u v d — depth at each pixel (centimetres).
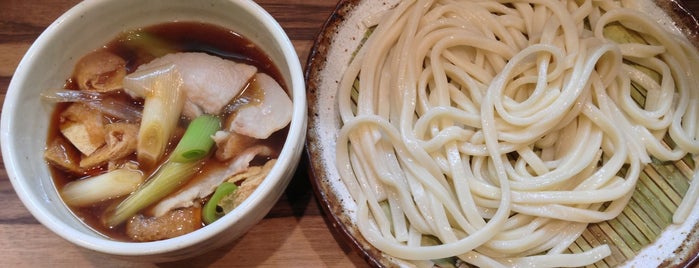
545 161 35
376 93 36
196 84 29
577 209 32
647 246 32
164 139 28
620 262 31
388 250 31
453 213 33
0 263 32
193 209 28
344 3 36
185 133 28
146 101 28
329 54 35
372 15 37
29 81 27
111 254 25
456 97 36
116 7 29
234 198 28
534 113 34
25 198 25
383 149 35
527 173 34
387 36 36
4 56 37
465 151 34
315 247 33
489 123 33
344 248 33
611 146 34
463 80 36
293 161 27
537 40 36
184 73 29
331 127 35
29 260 33
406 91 35
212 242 26
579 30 37
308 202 34
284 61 29
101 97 29
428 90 37
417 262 32
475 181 33
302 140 28
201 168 29
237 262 33
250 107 29
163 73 28
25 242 33
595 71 35
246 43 31
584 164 33
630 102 35
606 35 37
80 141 28
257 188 26
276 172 26
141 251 24
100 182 28
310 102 34
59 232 25
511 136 34
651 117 34
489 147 33
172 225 28
